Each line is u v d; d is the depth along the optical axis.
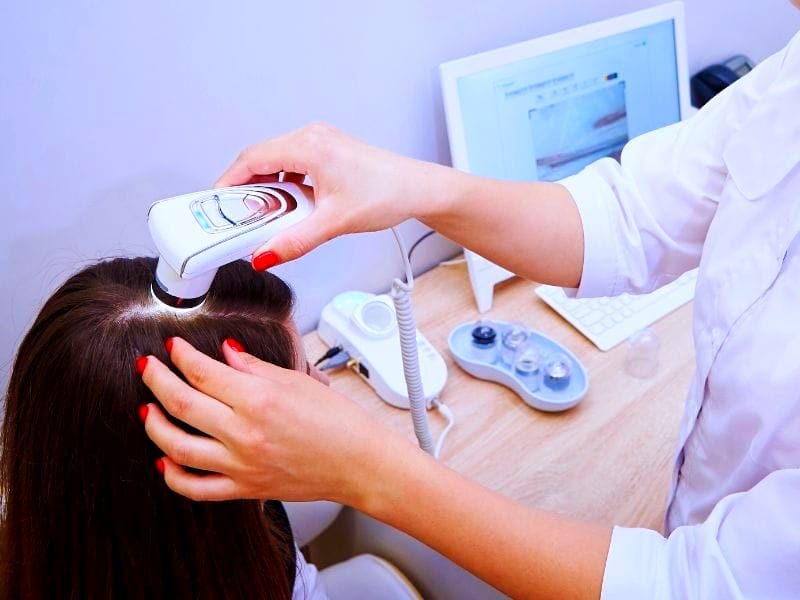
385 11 0.78
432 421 0.82
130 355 0.45
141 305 0.47
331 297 0.98
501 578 0.46
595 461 0.76
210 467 0.42
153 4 0.62
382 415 0.83
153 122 0.68
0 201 0.64
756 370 0.46
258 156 0.54
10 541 0.54
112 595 0.53
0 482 0.54
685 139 0.65
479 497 0.46
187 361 0.41
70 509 0.50
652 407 0.83
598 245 0.66
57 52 0.60
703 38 1.27
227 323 0.48
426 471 0.45
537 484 0.74
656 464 0.76
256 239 0.45
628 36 0.98
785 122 0.50
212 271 0.44
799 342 0.44
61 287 0.50
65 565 0.53
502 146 0.92
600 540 0.46
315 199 0.52
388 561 0.95
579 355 0.91
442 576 0.86
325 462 0.42
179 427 0.44
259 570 0.56
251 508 0.54
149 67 0.65
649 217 0.65
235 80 0.71
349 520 1.00
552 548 0.45
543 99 0.93
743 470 0.49
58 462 0.48
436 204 0.60
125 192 0.71
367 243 0.97
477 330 0.90
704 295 0.56
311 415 0.41
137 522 0.50
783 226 0.48
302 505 0.87
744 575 0.40
